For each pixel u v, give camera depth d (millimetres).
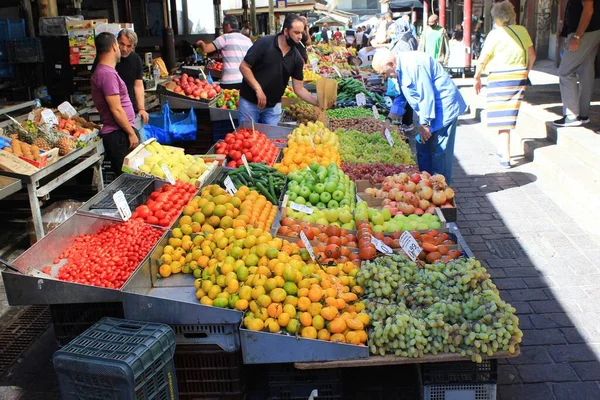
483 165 8992
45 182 7453
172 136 8523
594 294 5113
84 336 3287
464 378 3477
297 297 3527
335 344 3375
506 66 8305
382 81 12422
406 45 11859
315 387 3564
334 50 19469
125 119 6551
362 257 4195
